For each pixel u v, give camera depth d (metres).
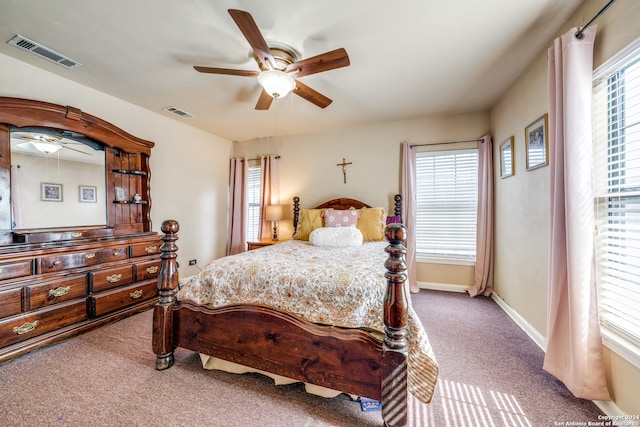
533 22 1.73
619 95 1.38
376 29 1.78
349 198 3.88
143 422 1.30
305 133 4.15
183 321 1.72
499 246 2.99
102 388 1.54
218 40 1.91
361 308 1.37
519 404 1.43
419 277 3.58
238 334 1.56
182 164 3.69
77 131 2.44
